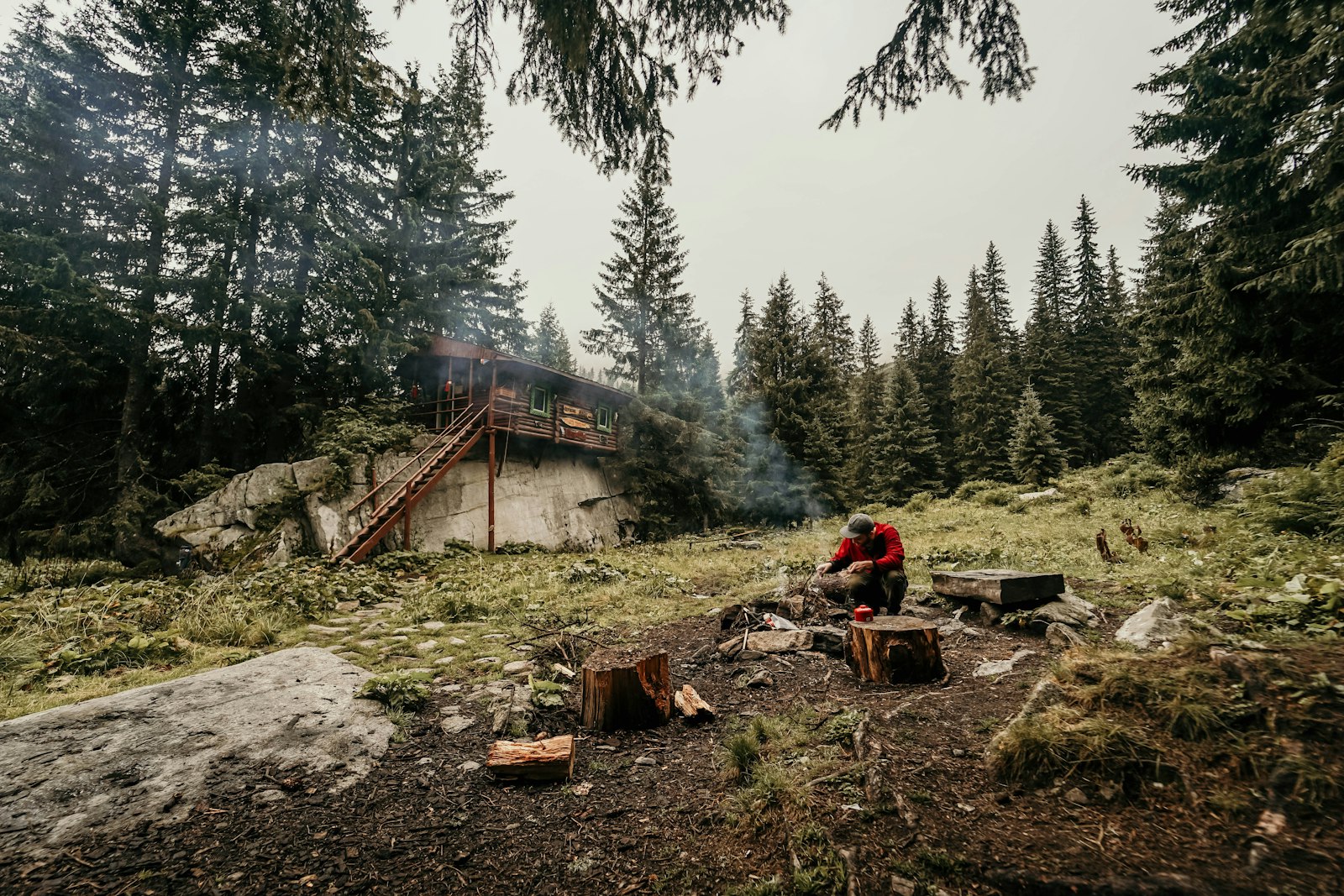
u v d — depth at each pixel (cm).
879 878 192
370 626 705
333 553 1230
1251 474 1190
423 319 1922
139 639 571
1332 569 416
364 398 1769
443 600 817
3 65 1330
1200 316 999
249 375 1495
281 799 286
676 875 221
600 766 327
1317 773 196
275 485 1297
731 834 243
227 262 1597
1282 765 203
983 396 3494
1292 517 626
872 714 332
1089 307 3716
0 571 1051
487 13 406
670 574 1084
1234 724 231
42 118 1312
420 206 2003
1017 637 500
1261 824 186
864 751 277
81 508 1440
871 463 3500
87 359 1432
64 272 1284
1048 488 2286
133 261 1477
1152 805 208
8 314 1249
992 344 3903
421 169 1977
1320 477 647
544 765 309
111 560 1256
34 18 1355
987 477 3331
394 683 426
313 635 664
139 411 1462
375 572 1063
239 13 1506
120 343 1436
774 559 1198
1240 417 997
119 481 1382
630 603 828
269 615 714
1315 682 237
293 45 405
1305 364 938
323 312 1662
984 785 241
